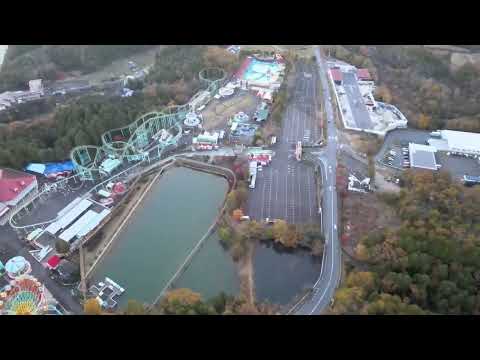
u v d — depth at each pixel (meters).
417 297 184.38
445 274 188.88
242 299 195.88
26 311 191.12
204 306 183.50
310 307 196.00
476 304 178.88
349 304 180.50
